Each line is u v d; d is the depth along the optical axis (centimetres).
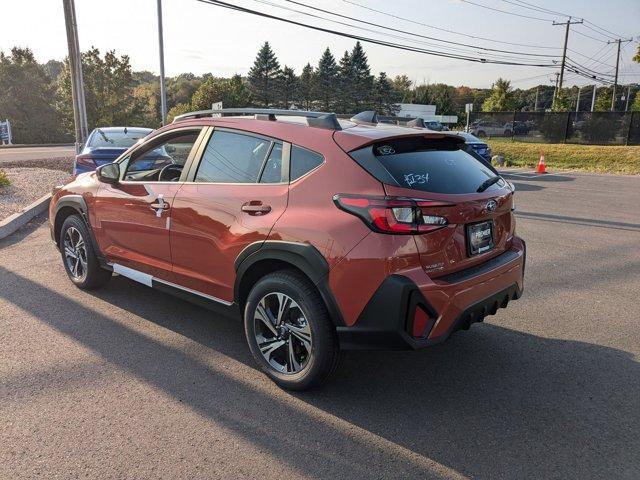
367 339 304
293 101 8688
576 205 1164
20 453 274
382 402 334
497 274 335
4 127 3775
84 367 370
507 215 369
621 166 2256
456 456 281
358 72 8594
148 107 7644
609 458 280
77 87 1725
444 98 9456
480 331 451
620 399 342
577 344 426
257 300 349
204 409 321
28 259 630
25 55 6406
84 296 509
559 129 2956
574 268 646
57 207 531
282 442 290
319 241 309
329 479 261
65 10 1662
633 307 511
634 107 6838
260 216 341
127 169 466
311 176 327
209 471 265
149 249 432
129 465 268
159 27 2417
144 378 357
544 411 326
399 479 262
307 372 330
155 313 473
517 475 266
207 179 388
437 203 297
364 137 318
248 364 382
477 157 389
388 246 291
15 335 419
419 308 296
